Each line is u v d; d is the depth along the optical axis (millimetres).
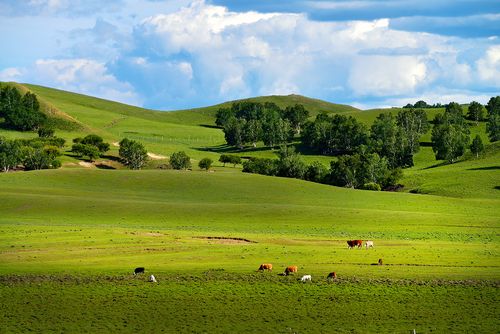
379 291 72250
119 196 173750
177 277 78062
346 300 69312
